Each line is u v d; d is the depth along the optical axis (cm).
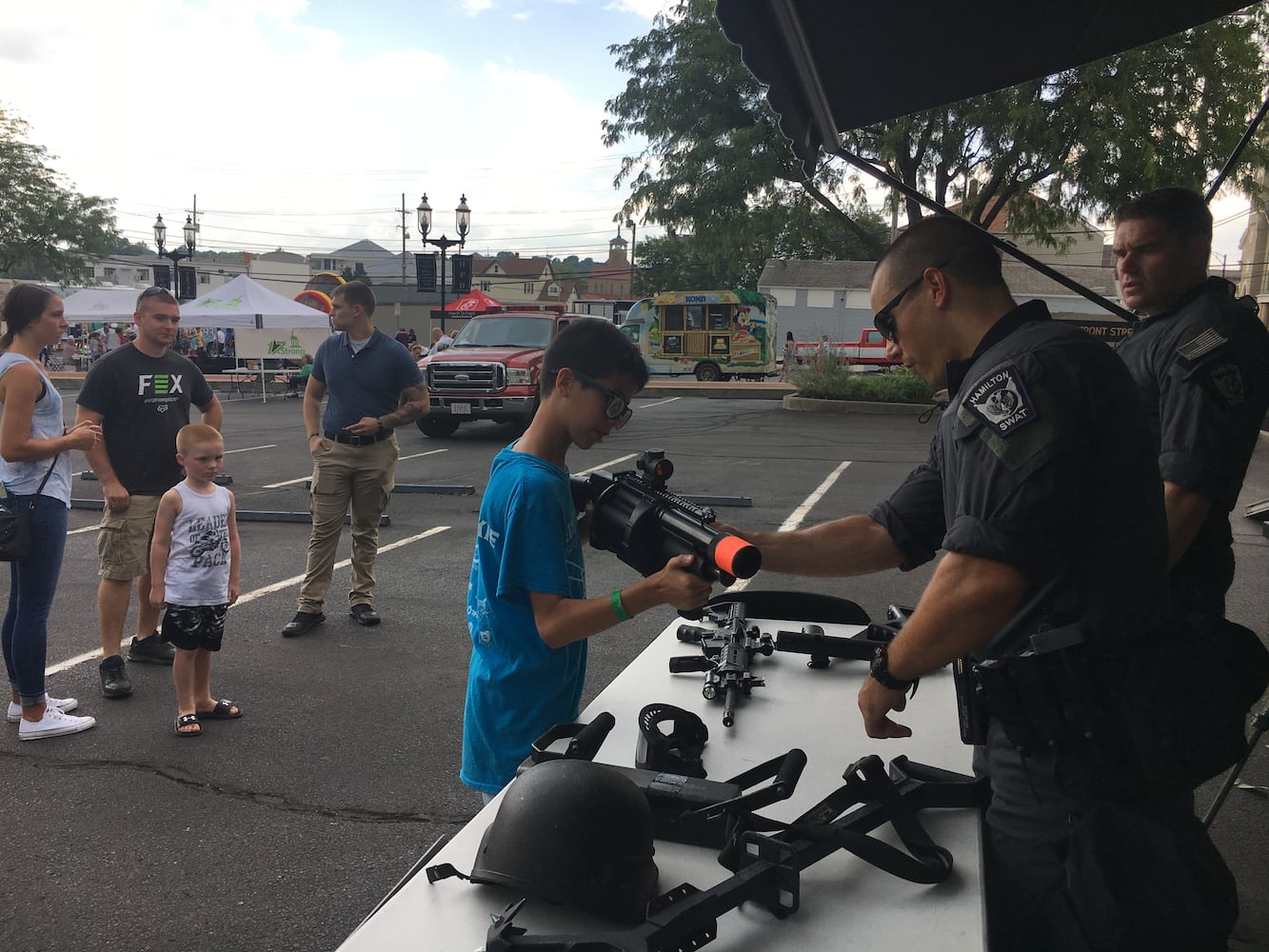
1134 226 229
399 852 302
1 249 3394
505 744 174
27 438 366
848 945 104
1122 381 128
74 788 344
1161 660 125
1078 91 1338
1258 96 1309
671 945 100
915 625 129
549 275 9906
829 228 1772
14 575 381
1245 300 222
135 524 430
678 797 125
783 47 183
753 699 175
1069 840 124
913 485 186
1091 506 126
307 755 371
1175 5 196
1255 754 350
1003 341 135
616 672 452
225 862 296
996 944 128
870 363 2859
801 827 117
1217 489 200
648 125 1645
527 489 164
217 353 2920
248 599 582
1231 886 121
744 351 2881
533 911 110
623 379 167
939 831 129
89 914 269
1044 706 127
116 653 433
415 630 521
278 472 1081
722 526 143
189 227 2773
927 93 238
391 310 5900
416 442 1373
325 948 254
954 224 148
